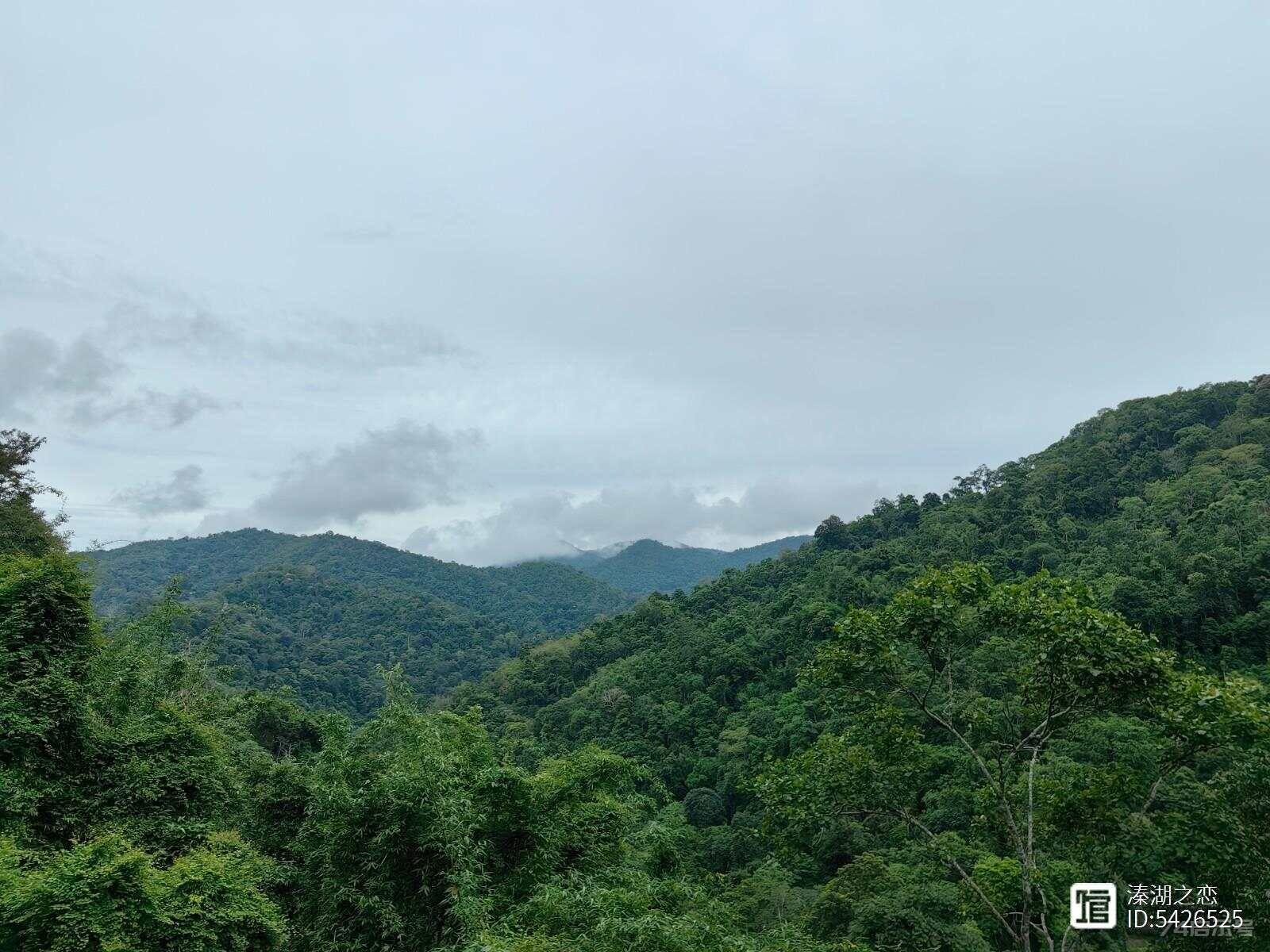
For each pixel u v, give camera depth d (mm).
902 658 9297
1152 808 8266
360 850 10328
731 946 8000
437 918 9641
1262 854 7051
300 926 10820
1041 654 7965
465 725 14023
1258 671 28797
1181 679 7520
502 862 10867
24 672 9641
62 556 11438
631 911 8414
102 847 7676
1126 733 12344
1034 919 9250
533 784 11641
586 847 12023
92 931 7004
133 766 10570
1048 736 8602
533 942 7492
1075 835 8312
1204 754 7652
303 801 14500
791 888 22047
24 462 22859
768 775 10008
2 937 6945
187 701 18016
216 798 11742
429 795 10164
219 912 8211
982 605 8688
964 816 17594
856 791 9203
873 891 17141
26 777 9133
